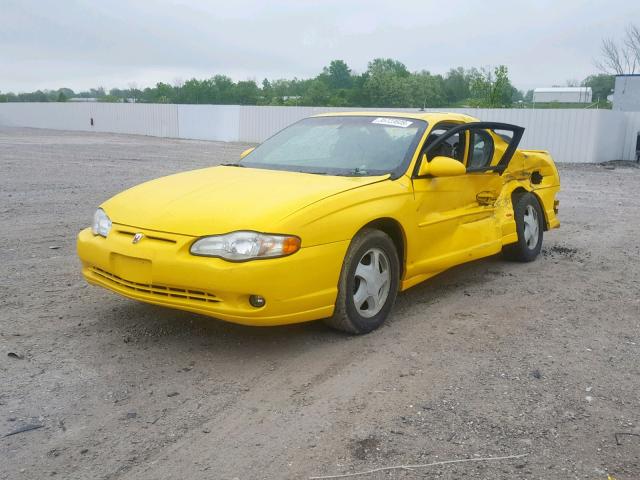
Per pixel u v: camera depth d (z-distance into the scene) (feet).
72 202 35.65
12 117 170.81
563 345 15.23
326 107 102.06
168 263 13.19
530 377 13.33
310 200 13.97
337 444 10.56
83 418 11.18
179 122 124.57
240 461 10.00
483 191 19.88
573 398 12.39
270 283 13.00
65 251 23.43
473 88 111.04
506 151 20.52
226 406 11.77
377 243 15.43
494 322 16.79
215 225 13.32
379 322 15.81
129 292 14.06
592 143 72.49
